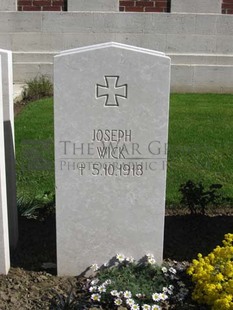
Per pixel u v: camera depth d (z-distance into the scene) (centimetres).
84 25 488
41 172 265
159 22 488
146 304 150
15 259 183
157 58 155
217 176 265
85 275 173
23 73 493
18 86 472
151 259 169
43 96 447
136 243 171
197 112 389
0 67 159
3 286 164
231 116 379
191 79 494
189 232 208
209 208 233
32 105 403
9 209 189
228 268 152
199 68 492
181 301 154
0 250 168
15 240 193
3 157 165
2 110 166
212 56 491
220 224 216
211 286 147
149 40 492
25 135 317
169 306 153
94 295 152
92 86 156
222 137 323
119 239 171
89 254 172
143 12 487
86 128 160
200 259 161
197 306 153
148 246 172
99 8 486
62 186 165
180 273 170
